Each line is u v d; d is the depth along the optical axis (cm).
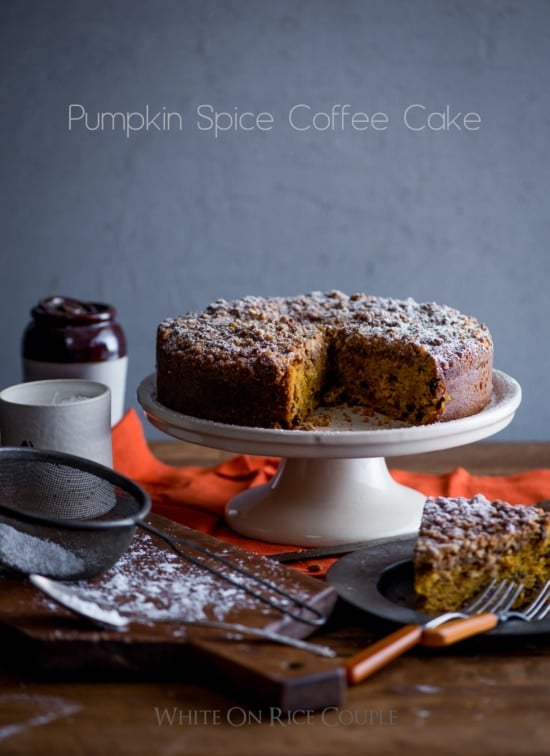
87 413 161
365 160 296
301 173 297
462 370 162
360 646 121
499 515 134
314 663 108
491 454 213
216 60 291
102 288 307
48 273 306
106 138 296
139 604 122
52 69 292
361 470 169
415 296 305
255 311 183
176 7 288
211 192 299
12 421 160
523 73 290
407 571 137
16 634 116
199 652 112
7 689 113
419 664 117
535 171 296
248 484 188
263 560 135
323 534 160
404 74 290
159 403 169
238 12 288
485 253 302
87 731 104
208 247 304
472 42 288
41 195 301
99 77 293
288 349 162
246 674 107
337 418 170
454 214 299
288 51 290
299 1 287
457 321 179
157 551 138
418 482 188
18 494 147
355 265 304
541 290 304
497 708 108
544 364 309
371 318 180
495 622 117
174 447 222
